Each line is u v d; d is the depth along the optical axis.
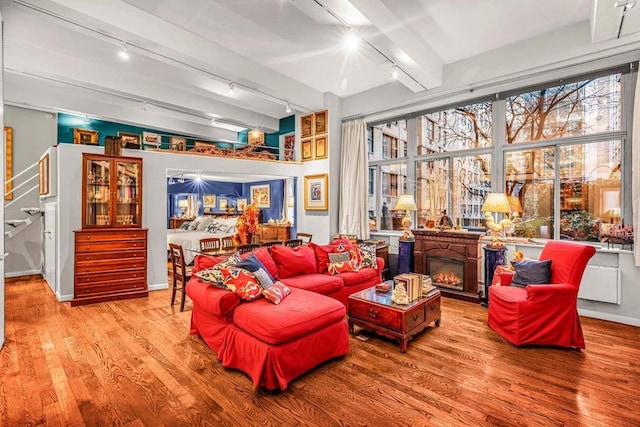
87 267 4.31
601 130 4.00
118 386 2.36
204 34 3.89
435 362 2.76
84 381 2.42
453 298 4.74
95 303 4.33
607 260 3.77
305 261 3.98
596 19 3.12
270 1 3.25
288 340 2.38
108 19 3.33
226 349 2.64
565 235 4.25
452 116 5.37
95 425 1.94
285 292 2.97
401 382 2.44
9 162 5.83
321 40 4.05
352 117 6.24
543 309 2.97
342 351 2.81
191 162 5.42
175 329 3.44
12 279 5.68
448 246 4.82
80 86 5.12
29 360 2.73
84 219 4.34
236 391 2.31
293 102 5.86
